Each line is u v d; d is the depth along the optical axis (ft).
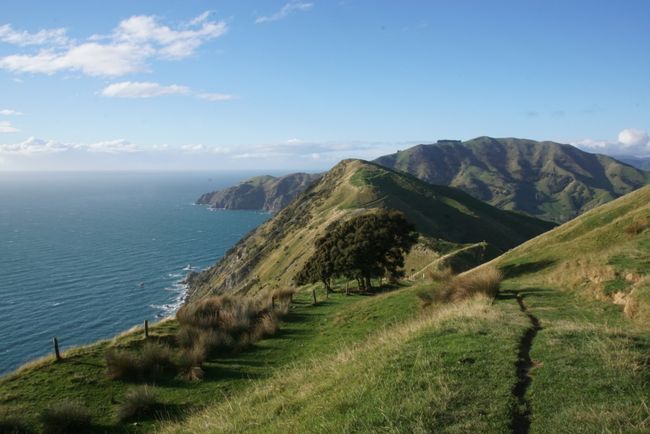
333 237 157.79
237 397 51.47
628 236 98.37
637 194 134.82
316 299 127.54
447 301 73.92
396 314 81.10
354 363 40.68
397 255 151.84
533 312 53.62
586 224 131.75
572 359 31.45
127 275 475.72
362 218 154.61
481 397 26.66
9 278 442.91
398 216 149.89
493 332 40.16
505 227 506.89
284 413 33.14
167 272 500.74
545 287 70.95
